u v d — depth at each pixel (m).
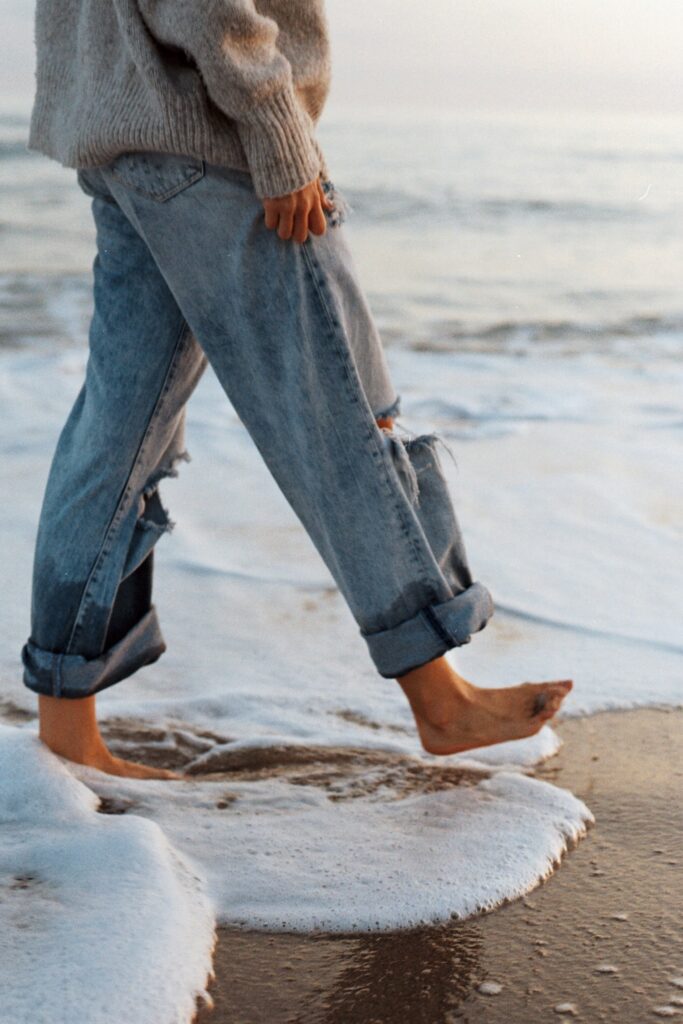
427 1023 1.27
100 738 1.88
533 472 3.70
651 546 3.04
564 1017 1.28
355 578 1.70
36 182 14.50
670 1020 1.27
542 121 32.38
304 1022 1.27
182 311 1.68
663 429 4.30
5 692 2.20
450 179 17.23
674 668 2.33
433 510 1.76
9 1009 1.21
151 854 1.53
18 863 1.52
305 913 1.47
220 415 4.38
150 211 1.64
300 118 1.57
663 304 8.05
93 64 1.66
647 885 1.55
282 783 1.85
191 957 1.34
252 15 1.51
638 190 16.59
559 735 2.04
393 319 7.29
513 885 1.54
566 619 2.57
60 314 7.04
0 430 4.10
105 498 1.77
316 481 1.68
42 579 1.80
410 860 1.59
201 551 3.00
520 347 6.34
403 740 2.04
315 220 1.61
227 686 2.26
